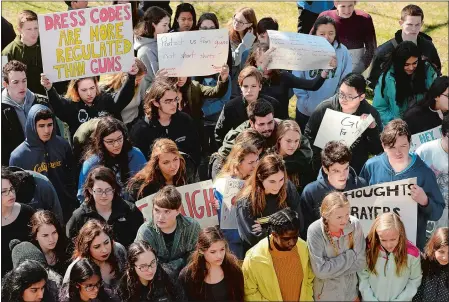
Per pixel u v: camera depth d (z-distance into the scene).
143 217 7.46
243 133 7.68
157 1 10.51
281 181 7.15
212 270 6.92
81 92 8.36
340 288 7.03
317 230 6.98
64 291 6.86
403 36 9.36
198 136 8.40
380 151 8.20
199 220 7.57
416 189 7.41
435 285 7.07
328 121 8.15
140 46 8.93
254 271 6.95
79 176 7.85
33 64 8.97
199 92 8.79
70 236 7.32
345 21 9.68
